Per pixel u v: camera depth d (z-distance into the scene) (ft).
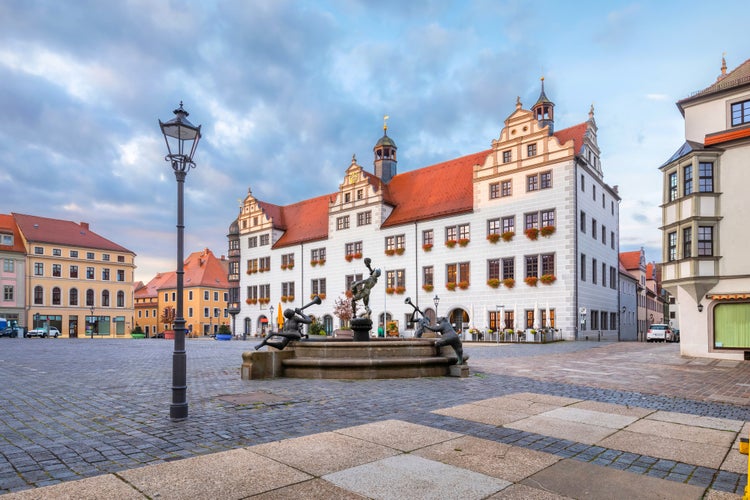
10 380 43.68
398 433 22.81
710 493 15.94
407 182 182.29
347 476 16.81
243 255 222.89
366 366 43.01
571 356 77.00
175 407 25.84
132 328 280.92
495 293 139.03
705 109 80.84
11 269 241.35
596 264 140.97
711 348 74.84
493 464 18.44
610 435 23.27
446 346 48.29
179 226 27.07
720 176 76.07
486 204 143.43
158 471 17.13
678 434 23.61
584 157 136.67
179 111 27.58
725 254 74.69
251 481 16.20
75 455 19.38
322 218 202.18
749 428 25.05
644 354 81.66
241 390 36.04
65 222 275.59
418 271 157.69
